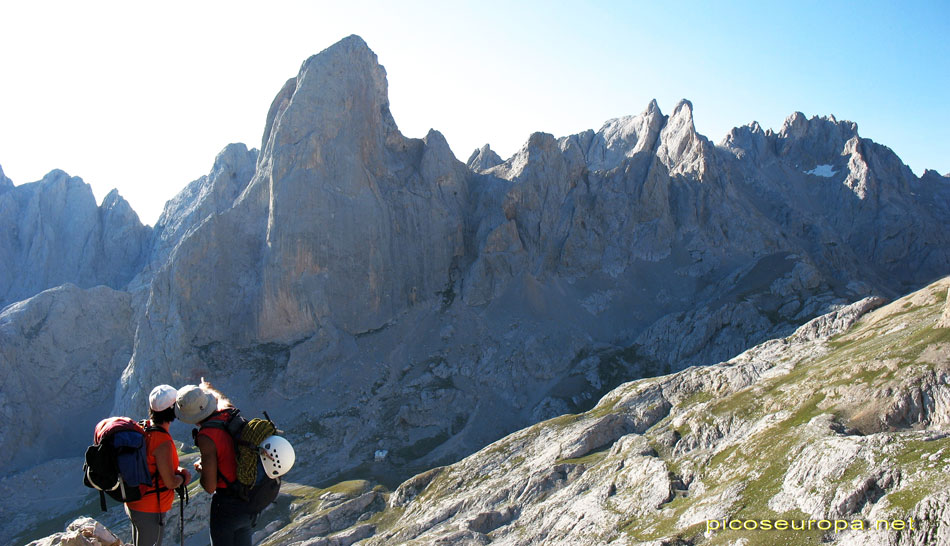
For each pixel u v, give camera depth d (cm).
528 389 17875
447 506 10169
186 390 1162
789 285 19612
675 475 7525
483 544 8350
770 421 7562
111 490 1166
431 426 16700
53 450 19112
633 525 6900
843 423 6681
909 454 5056
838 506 4966
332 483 14112
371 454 15700
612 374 17812
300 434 16400
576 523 7650
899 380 6800
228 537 1120
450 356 18950
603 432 10950
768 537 5119
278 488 1173
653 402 11756
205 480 1115
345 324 19350
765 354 11831
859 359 7881
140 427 1216
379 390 17862
